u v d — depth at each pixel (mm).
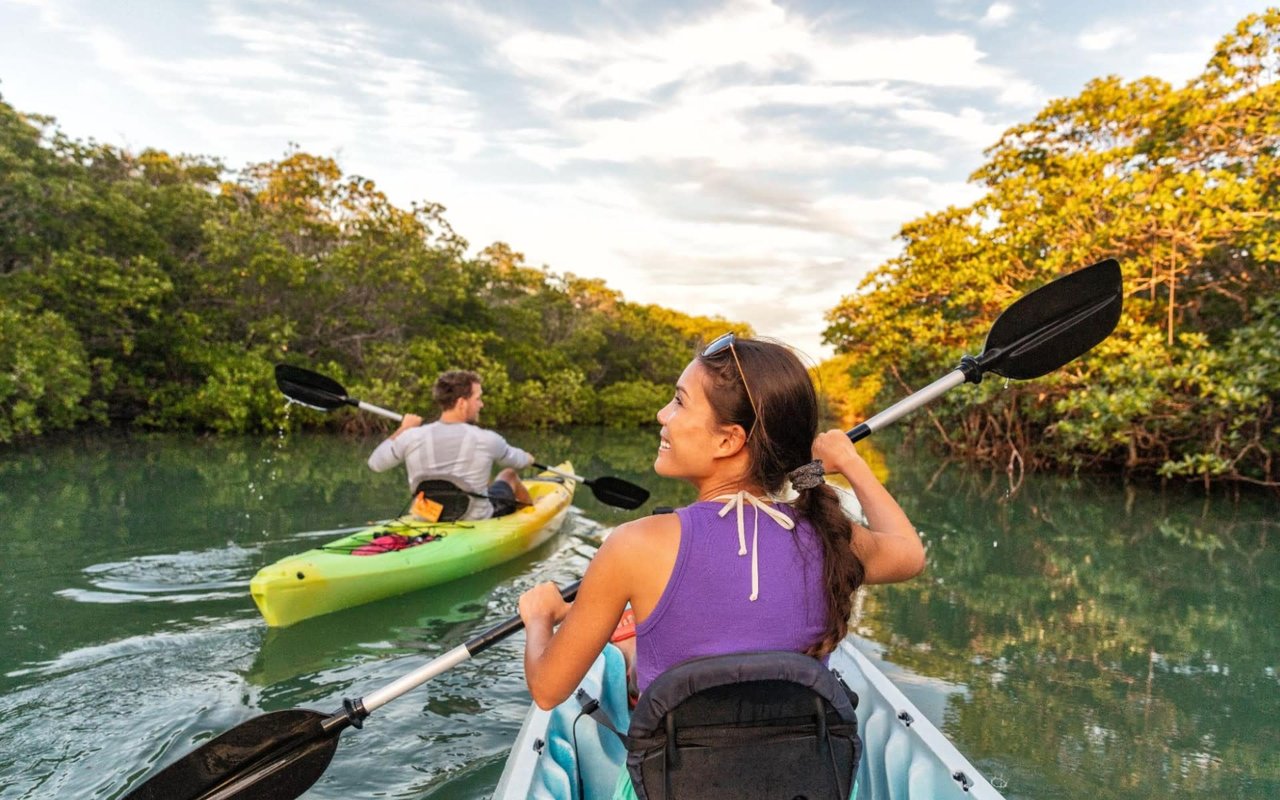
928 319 12000
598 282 28281
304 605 3561
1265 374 7488
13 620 3482
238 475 8133
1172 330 8891
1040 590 4645
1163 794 2307
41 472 7934
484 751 2383
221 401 12359
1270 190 8234
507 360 20062
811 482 1211
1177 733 2717
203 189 14914
